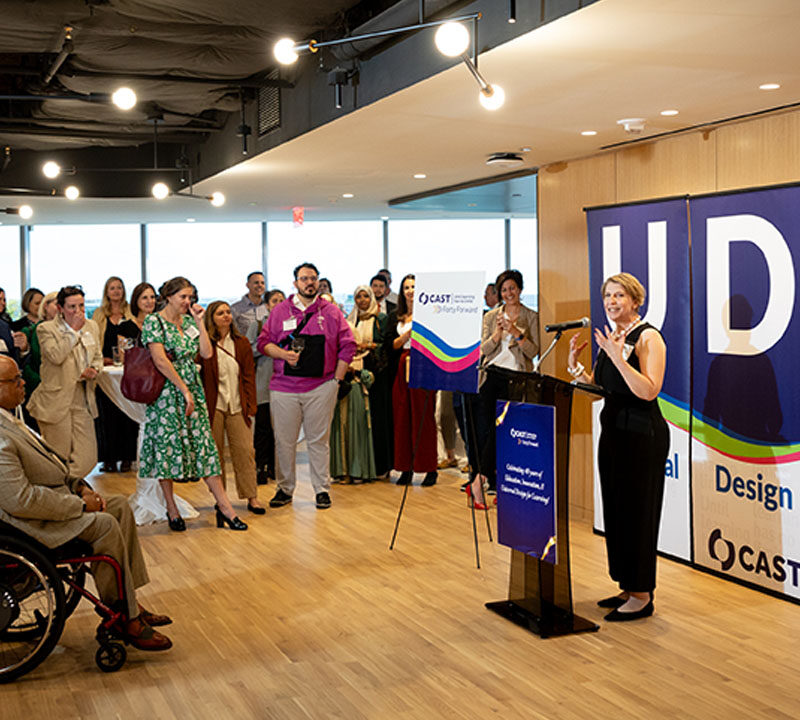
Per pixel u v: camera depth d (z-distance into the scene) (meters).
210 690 3.56
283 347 6.66
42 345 6.14
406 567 5.19
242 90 6.88
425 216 13.27
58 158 9.87
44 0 4.95
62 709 3.41
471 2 3.94
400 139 6.02
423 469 7.29
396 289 14.30
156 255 13.98
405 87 4.52
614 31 3.48
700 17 3.29
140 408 6.37
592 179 6.27
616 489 4.28
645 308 5.29
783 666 3.72
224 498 6.15
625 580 4.27
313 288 6.68
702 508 5.02
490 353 6.61
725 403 4.80
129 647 4.04
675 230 5.05
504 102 4.74
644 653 3.88
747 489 4.71
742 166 5.02
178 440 5.90
